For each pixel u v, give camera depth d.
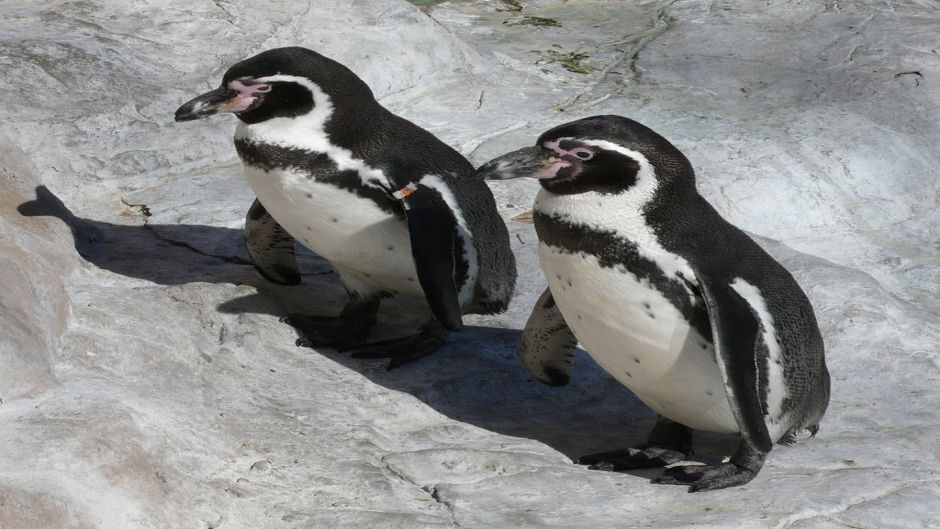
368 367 13.05
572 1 28.94
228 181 18.19
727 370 9.82
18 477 8.91
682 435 11.56
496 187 18.50
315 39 22.44
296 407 11.73
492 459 10.84
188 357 12.16
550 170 10.26
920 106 22.03
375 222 12.73
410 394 12.55
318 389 12.32
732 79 23.45
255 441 10.75
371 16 23.52
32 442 9.30
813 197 19.59
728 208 19.00
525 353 12.18
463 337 13.88
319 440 11.03
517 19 27.55
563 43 25.84
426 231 12.30
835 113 21.70
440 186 12.83
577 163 10.20
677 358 10.55
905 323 14.88
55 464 9.13
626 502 10.18
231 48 21.70
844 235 19.23
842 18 26.09
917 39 24.64
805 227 19.25
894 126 21.38
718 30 25.88
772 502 10.07
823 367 11.42
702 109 22.06
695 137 20.77
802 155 20.36
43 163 17.67
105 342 11.63
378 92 22.06
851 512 9.88
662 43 25.41
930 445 11.59
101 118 18.78
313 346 13.34
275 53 12.29
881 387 13.25
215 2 23.16
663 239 10.30
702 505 10.09
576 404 12.80
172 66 20.86
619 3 28.64
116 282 14.04
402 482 10.42
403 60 22.59
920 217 19.88
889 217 19.73
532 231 16.86
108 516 8.96
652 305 10.35
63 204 15.30
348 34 22.75
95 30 21.44
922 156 20.75
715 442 12.05
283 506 9.63
